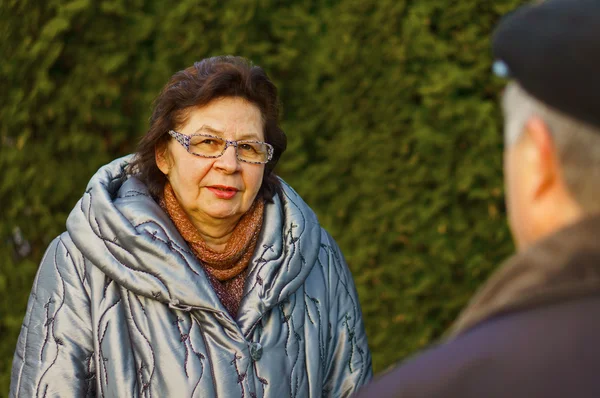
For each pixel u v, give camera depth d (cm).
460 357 73
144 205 197
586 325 70
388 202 386
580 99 70
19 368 193
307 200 393
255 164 201
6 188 357
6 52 349
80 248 192
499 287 78
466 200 390
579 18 71
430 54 377
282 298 197
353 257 389
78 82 359
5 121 354
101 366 187
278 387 192
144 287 185
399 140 383
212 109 196
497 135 382
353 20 382
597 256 72
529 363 69
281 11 389
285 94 393
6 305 364
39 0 349
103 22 363
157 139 201
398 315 392
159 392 183
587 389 66
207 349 188
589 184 73
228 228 205
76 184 365
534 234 78
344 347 214
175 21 370
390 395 74
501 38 77
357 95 385
